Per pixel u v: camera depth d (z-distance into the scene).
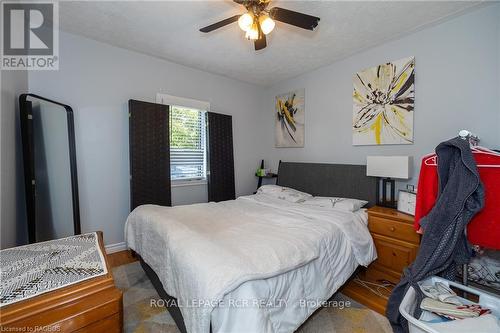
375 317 1.69
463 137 1.64
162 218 1.89
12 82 1.99
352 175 2.81
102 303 1.05
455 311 1.27
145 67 2.96
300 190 3.38
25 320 0.89
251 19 1.59
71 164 2.42
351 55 2.87
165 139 3.06
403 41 2.42
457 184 1.41
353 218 2.11
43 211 2.22
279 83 3.95
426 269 1.46
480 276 1.84
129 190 2.89
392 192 2.39
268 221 2.02
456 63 2.10
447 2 1.88
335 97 3.09
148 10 2.03
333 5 1.92
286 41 2.52
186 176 3.42
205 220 2.02
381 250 2.12
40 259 1.28
